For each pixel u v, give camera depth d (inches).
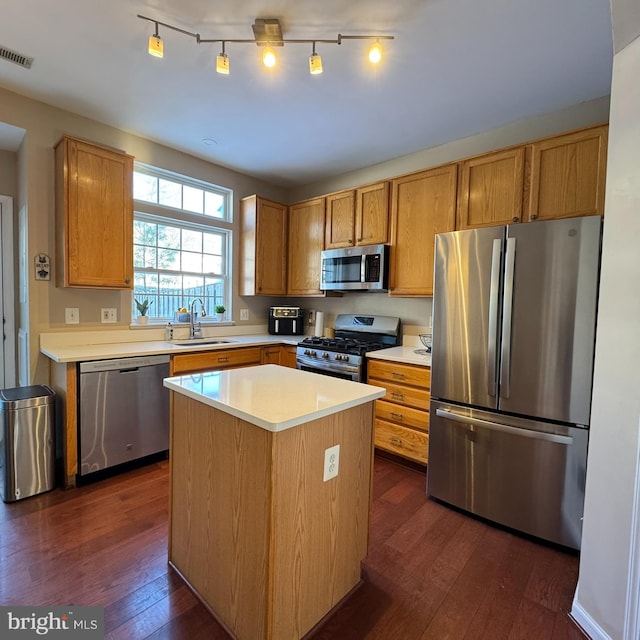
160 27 71.6
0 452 92.3
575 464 70.7
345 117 106.3
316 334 153.1
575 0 62.9
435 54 77.9
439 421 88.4
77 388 90.2
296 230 157.0
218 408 51.8
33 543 69.6
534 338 74.4
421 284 114.7
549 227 71.9
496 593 60.9
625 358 50.7
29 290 100.6
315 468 51.3
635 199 49.7
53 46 77.5
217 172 145.4
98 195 104.0
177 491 63.0
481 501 81.9
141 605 56.1
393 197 121.4
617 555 50.4
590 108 95.8
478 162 102.0
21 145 105.2
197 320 145.6
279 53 78.3
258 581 47.5
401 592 60.6
